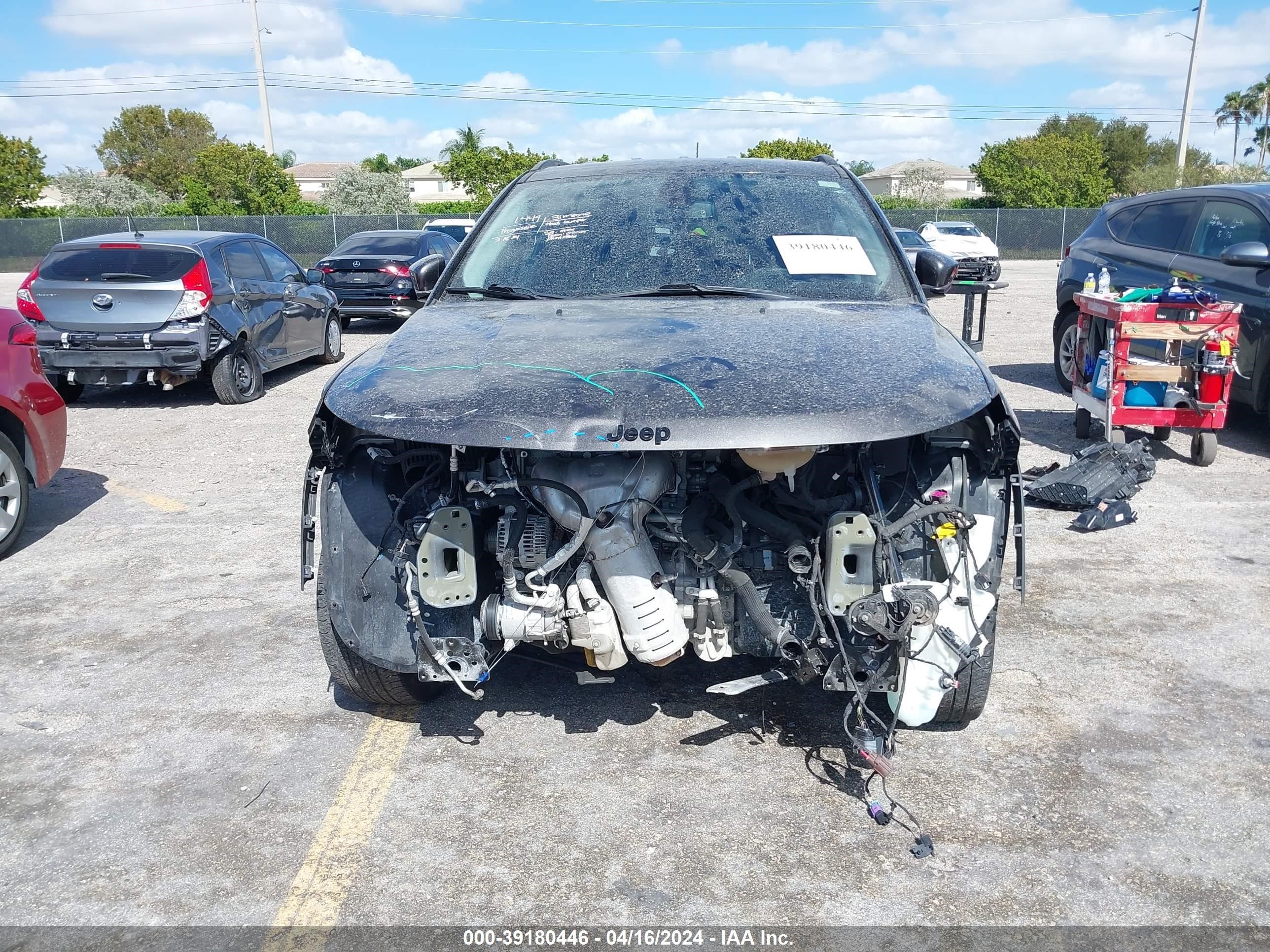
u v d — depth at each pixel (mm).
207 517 6383
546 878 2834
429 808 3186
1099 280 7586
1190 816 3061
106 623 4699
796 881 2799
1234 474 6902
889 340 3227
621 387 2863
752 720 3674
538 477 3031
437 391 2957
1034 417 8719
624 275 3914
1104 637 4324
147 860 2953
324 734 3650
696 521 3025
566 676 4043
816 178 4469
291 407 10055
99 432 9031
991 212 43531
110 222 42031
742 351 3090
